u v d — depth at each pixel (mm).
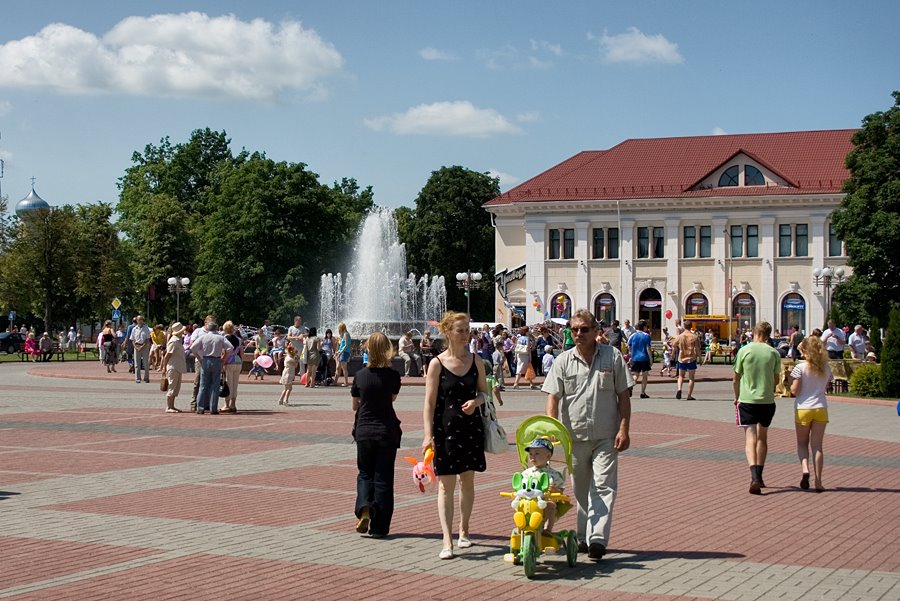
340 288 81125
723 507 13289
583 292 87562
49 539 11070
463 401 10523
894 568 9805
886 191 61125
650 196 85562
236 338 27797
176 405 30469
